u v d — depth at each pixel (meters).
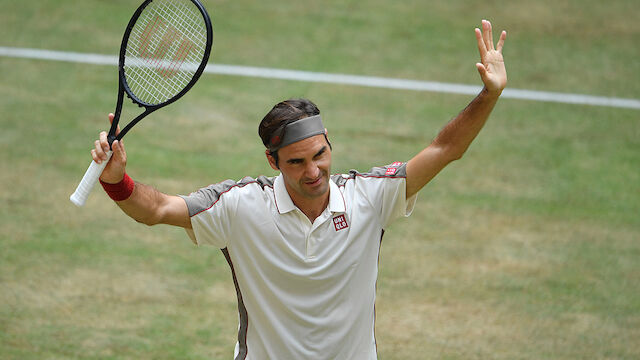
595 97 34.19
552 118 32.25
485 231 24.16
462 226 24.41
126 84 11.73
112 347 17.89
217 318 19.44
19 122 30.09
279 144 10.55
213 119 31.22
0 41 37.00
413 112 32.34
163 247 22.86
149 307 19.77
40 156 27.73
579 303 20.55
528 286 21.30
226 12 41.09
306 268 11.18
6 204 24.58
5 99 31.88
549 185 27.14
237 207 11.11
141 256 22.25
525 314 20.00
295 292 11.34
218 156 28.36
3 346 17.62
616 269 22.22
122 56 11.93
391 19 41.19
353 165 27.84
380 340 18.70
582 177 27.75
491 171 28.00
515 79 35.56
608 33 40.41
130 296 20.22
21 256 21.81
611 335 19.14
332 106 32.53
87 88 33.28
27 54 35.97
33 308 19.41
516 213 25.25
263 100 32.94
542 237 23.88
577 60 37.59
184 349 17.97
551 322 19.67
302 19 40.84
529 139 30.48
